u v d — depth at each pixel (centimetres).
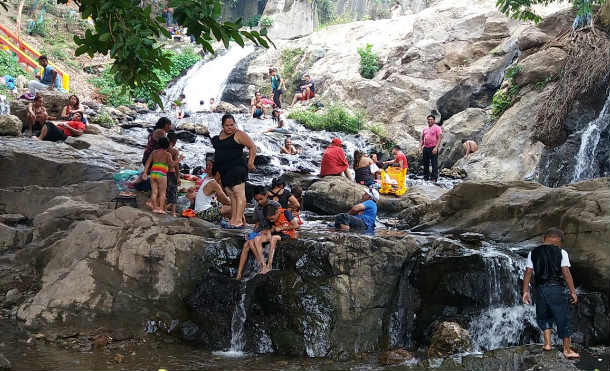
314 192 1130
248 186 1159
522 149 1630
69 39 2934
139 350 607
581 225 738
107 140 1370
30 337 605
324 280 662
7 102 1507
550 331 612
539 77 1702
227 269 717
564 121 1498
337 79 2516
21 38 2648
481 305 668
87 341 615
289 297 647
